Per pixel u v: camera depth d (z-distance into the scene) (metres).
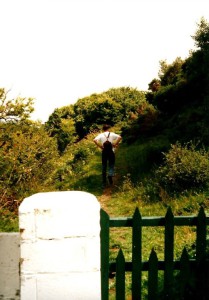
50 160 7.41
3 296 2.56
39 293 2.38
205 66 11.58
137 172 10.98
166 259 2.81
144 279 3.91
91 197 2.51
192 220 2.78
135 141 15.45
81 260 2.38
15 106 6.84
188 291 2.87
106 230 2.66
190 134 10.95
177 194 7.67
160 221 2.76
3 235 2.55
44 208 2.33
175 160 8.30
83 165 13.73
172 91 14.34
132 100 26.41
